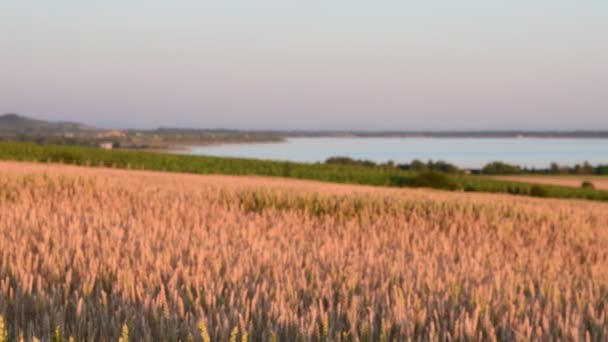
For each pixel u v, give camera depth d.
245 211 13.38
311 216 12.95
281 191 15.44
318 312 4.36
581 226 12.97
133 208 12.02
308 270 5.99
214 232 8.80
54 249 6.35
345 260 6.88
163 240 7.73
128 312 4.14
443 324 4.25
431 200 15.71
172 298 4.62
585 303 5.14
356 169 65.69
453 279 5.59
